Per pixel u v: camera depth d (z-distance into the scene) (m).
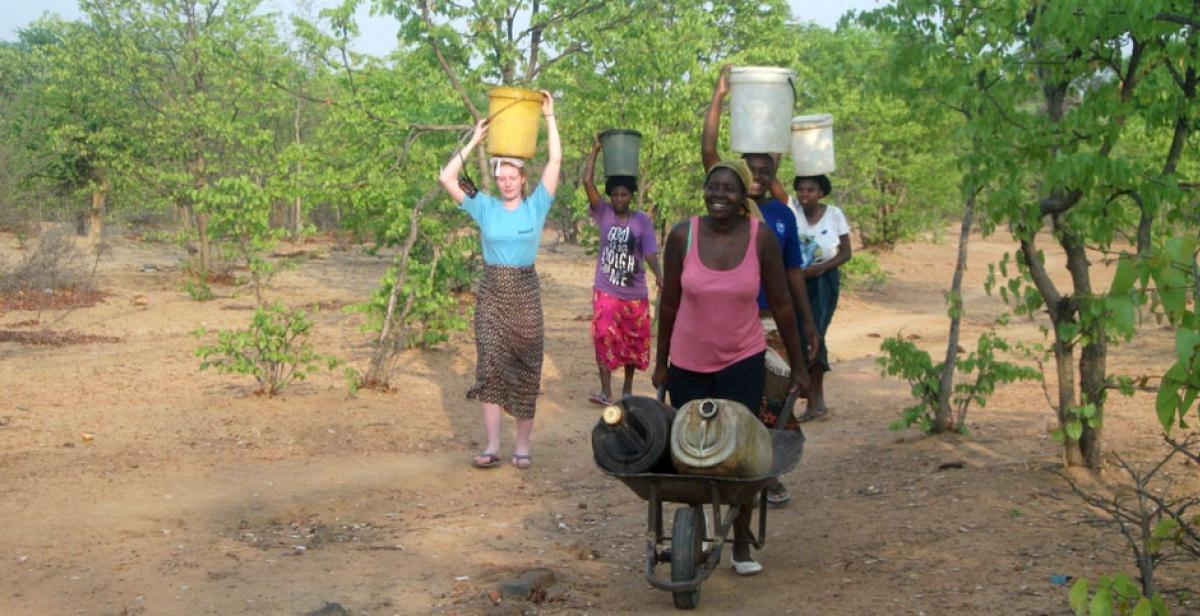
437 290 12.56
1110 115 6.06
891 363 8.59
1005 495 6.56
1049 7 5.59
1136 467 7.02
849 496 7.08
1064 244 6.77
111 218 28.48
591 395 11.27
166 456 8.24
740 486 5.03
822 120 8.59
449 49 15.34
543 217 8.23
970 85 6.59
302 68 22.08
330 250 35.28
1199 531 4.71
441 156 14.41
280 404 10.23
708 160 6.35
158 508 6.93
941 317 20.03
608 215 10.43
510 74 15.59
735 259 5.33
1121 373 10.85
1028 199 6.75
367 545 6.35
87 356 13.54
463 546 6.36
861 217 32.16
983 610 4.75
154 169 24.94
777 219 5.83
